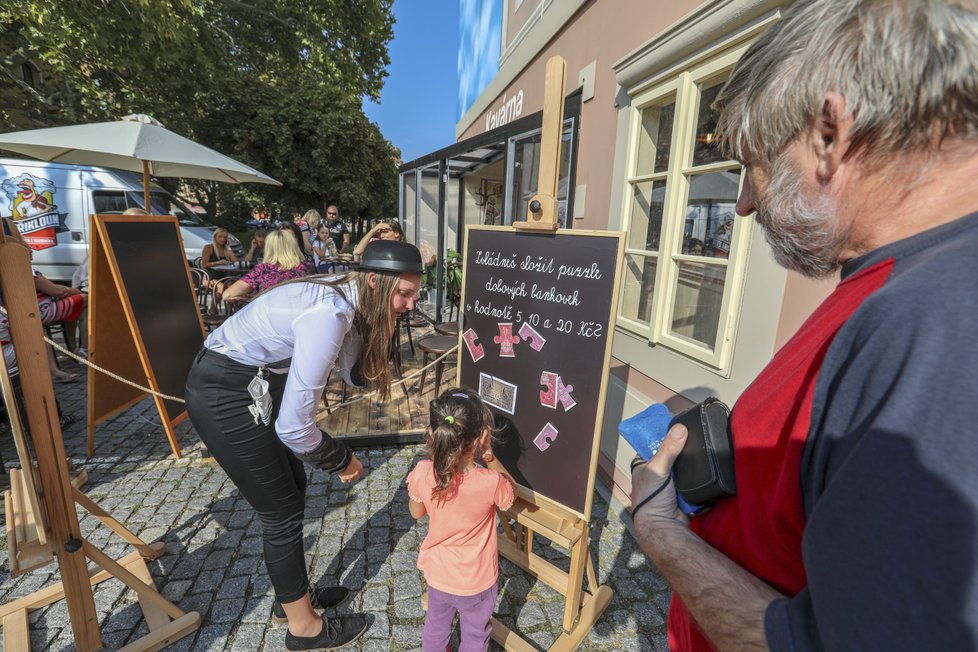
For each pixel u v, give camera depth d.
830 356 0.48
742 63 0.64
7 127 9.86
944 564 0.32
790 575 0.56
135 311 3.04
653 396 2.78
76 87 9.00
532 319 1.91
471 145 5.18
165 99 11.14
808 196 0.58
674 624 0.93
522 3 5.45
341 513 2.79
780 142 0.58
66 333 5.19
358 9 12.31
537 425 1.94
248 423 1.61
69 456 3.39
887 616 0.34
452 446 1.58
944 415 0.35
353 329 1.64
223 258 7.94
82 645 1.81
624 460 2.92
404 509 2.84
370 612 2.12
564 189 3.97
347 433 3.58
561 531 1.84
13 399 1.44
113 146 3.41
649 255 2.87
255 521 2.73
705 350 2.35
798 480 0.51
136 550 2.48
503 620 2.09
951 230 0.45
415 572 2.36
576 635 1.94
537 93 4.63
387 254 1.54
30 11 6.97
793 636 0.44
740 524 0.65
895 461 0.36
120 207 8.15
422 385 4.33
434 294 8.01
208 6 10.30
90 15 7.54
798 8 0.56
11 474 1.93
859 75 0.48
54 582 2.29
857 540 0.37
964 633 0.31
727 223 2.30
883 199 0.51
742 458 0.65
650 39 2.57
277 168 16.64
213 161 4.00
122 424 3.91
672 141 2.56
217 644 1.96
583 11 3.63
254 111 15.66
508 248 1.98
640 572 2.38
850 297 0.53
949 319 0.37
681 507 0.81
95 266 2.95
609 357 1.72
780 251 0.66
